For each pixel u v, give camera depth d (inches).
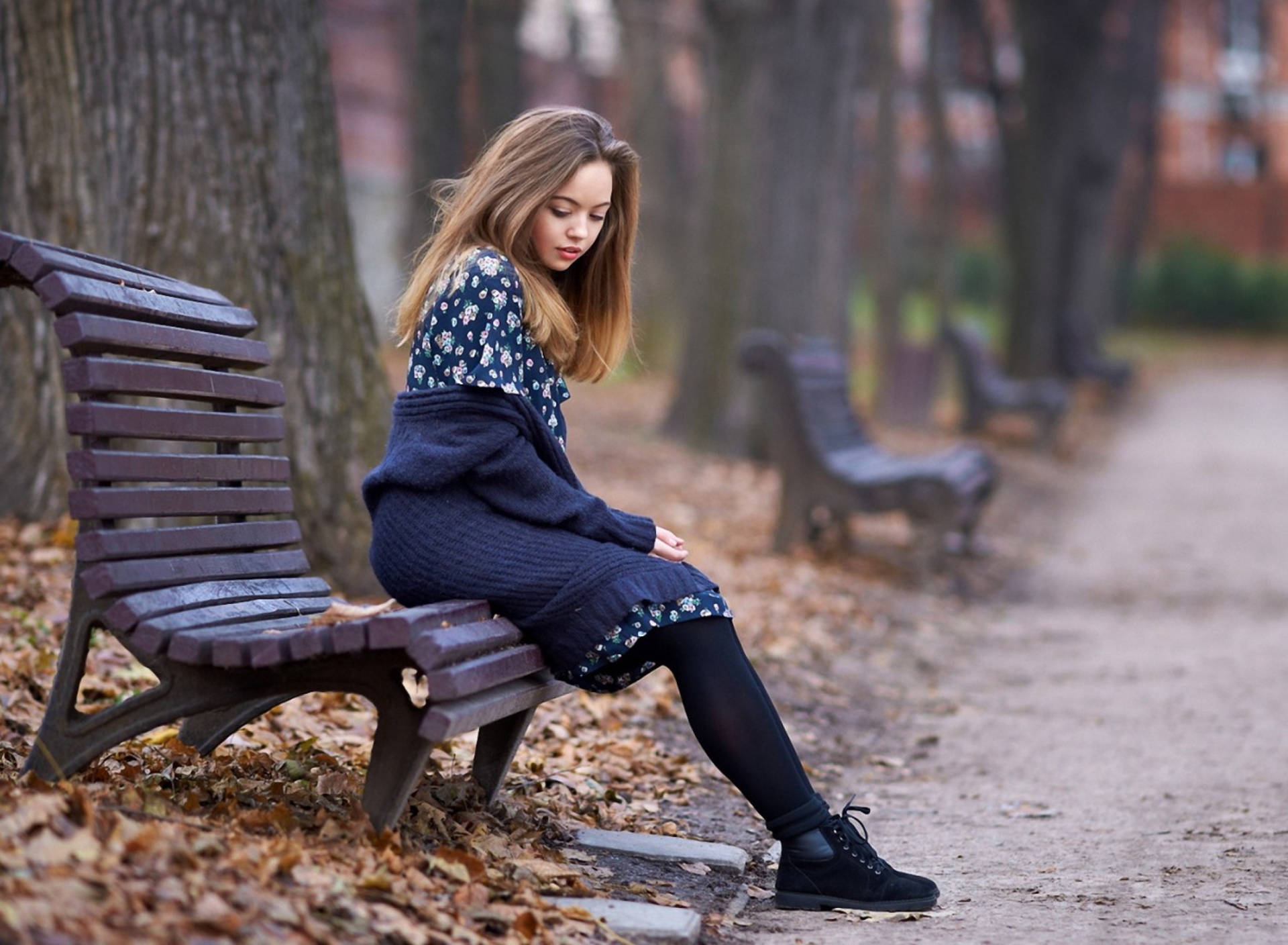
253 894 114.5
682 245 997.2
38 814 116.8
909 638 327.6
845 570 382.3
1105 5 913.5
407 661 134.9
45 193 257.4
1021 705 271.3
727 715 149.0
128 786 141.6
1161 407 1040.2
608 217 162.9
